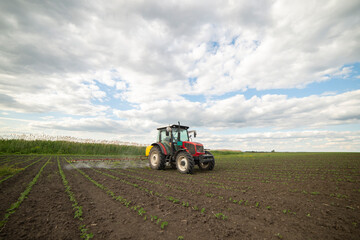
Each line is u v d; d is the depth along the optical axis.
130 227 2.67
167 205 3.63
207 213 3.26
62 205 3.48
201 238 2.38
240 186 5.37
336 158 16.02
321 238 2.41
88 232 2.49
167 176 7.02
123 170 8.49
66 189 4.54
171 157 8.79
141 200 3.90
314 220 2.99
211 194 4.44
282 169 9.29
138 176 6.84
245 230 2.63
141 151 22.12
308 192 4.71
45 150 18.38
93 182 5.48
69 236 2.37
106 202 3.74
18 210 3.14
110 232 2.51
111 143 22.48
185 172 7.65
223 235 2.47
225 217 3.03
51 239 2.28
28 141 18.75
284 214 3.25
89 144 21.27
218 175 7.38
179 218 3.02
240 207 3.59
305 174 7.62
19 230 2.45
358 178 6.62
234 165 11.32
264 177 6.91
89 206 3.49
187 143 8.55
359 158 15.76
